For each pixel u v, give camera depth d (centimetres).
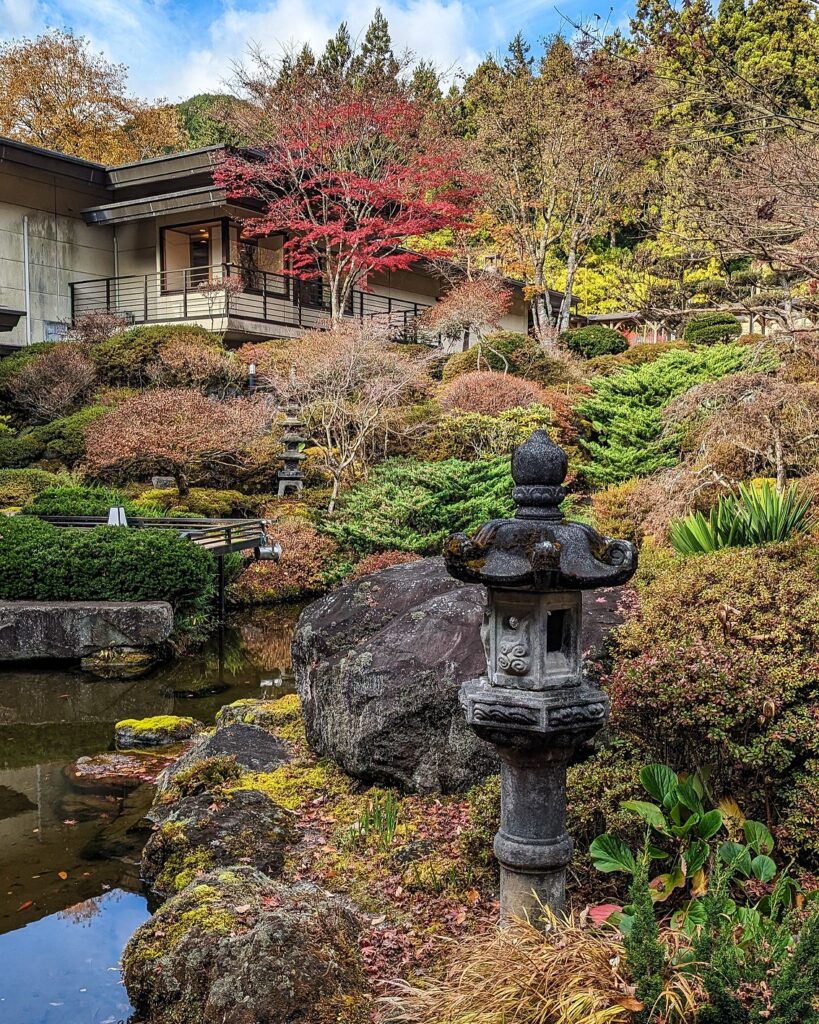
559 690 275
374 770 451
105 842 495
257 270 2127
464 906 352
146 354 1828
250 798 439
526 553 262
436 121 2277
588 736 279
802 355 655
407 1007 262
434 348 2239
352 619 511
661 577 433
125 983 328
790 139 514
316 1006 282
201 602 1035
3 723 737
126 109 2998
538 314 2519
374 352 1547
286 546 1288
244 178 1950
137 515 1216
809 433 705
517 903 285
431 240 2634
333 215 2230
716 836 339
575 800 360
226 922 321
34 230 2120
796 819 317
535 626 272
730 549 448
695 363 1688
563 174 2267
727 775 351
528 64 2700
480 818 373
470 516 1264
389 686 443
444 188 2345
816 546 425
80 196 2197
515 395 1678
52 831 511
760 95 525
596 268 2723
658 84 544
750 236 532
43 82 2862
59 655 905
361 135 2067
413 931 338
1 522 1019
